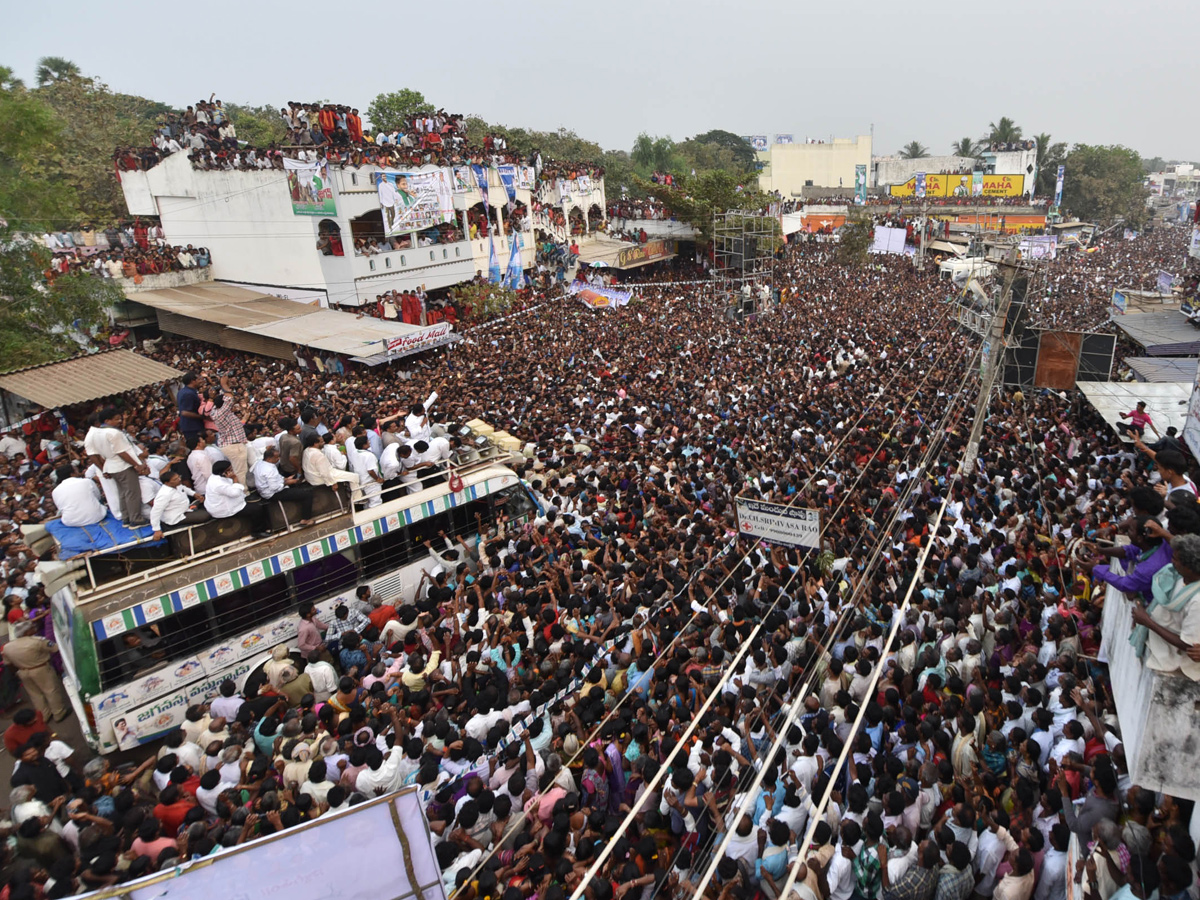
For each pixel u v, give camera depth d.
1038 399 21.16
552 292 43.34
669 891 6.51
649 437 17.83
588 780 7.48
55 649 11.51
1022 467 14.61
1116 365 24.27
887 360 25.80
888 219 65.75
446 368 27.00
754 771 7.30
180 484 10.44
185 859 6.46
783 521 10.69
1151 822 5.81
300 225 35.72
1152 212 100.56
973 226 68.81
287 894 4.57
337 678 10.14
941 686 8.25
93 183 48.72
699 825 6.92
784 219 65.94
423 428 13.73
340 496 11.48
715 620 9.66
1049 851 6.20
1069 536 11.38
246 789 7.50
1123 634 6.39
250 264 38.66
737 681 8.30
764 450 15.99
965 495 13.41
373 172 35.06
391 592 12.18
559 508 13.89
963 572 10.77
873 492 13.74
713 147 116.00
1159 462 6.98
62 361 21.12
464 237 41.22
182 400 12.69
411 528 12.43
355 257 34.94
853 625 9.33
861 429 17.70
